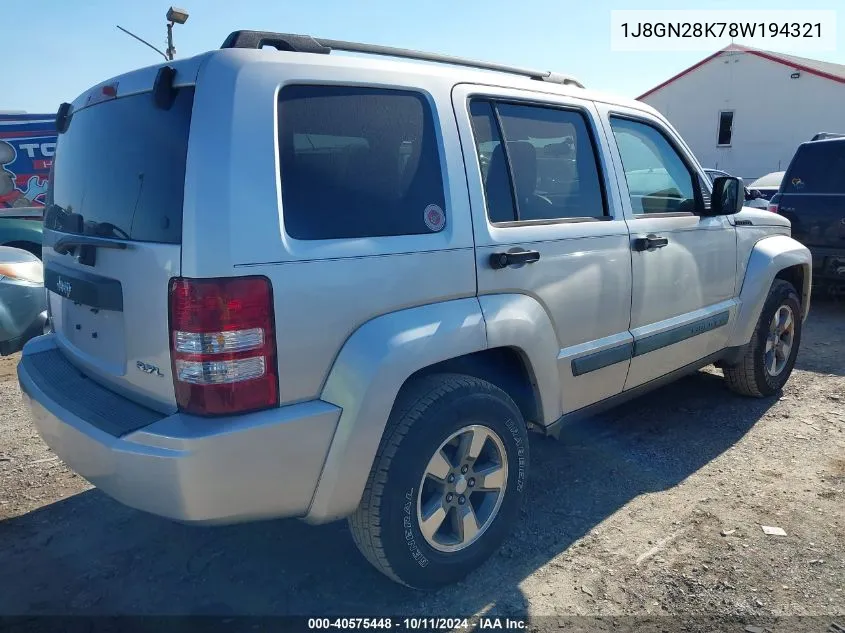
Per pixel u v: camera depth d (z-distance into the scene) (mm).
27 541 3201
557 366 3176
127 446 2242
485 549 2910
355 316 2424
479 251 2793
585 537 3209
